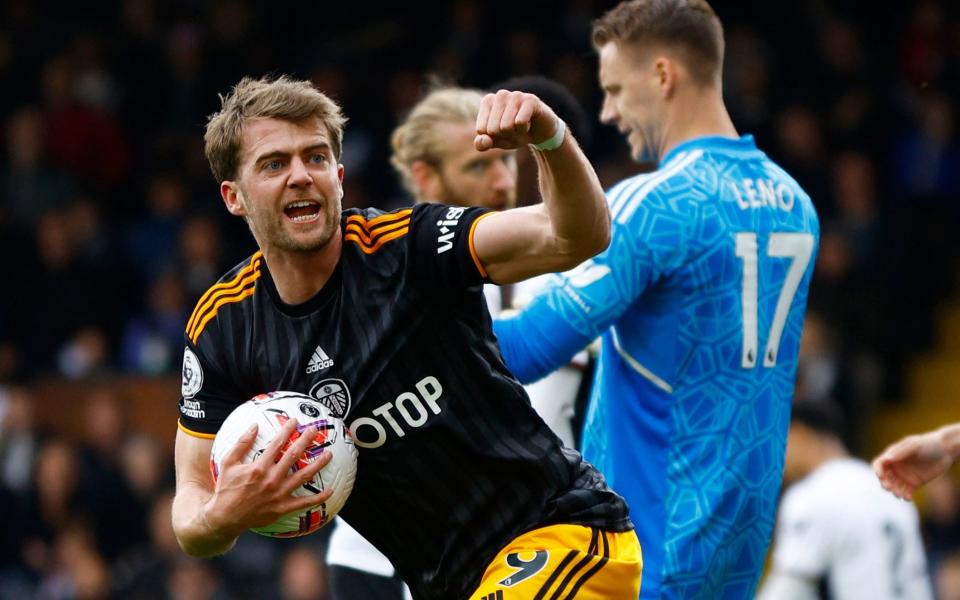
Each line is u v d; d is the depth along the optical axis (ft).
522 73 154.92
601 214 37.50
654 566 48.06
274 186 39.50
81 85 164.14
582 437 52.85
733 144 50.16
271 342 41.16
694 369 48.21
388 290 40.16
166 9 168.66
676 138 50.78
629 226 47.39
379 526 43.21
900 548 66.08
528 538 41.55
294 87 40.19
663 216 47.60
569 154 36.42
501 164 57.72
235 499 38.75
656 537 48.19
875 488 66.39
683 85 50.62
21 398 129.80
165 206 154.61
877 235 150.92
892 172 159.63
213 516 39.06
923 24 166.71
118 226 161.27
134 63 165.37
